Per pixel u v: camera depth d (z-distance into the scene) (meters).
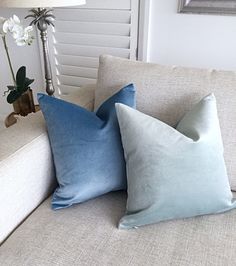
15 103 1.65
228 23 1.54
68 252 0.87
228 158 1.09
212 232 0.93
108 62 1.28
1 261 0.85
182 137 0.96
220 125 1.09
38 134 1.08
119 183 1.07
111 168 1.04
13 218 0.98
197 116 1.02
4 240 0.95
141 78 1.19
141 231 0.94
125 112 1.00
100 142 1.03
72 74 2.05
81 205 1.06
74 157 1.03
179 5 1.57
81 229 0.95
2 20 1.42
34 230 0.95
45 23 1.54
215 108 1.04
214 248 0.87
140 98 1.18
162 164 0.94
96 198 1.10
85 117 1.05
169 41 1.71
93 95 1.42
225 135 1.09
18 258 0.85
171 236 0.92
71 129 1.03
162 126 0.99
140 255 0.86
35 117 1.20
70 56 1.98
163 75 1.17
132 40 1.76
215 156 0.97
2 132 1.09
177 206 0.94
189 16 1.60
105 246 0.89
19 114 1.68
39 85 2.28
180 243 0.89
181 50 1.71
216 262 0.83
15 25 1.40
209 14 1.54
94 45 1.88
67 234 0.93
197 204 0.95
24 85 1.62
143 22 1.69
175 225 0.97
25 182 1.01
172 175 0.93
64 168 1.04
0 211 0.91
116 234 0.93
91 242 0.90
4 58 2.29
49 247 0.88
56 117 1.04
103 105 1.13
